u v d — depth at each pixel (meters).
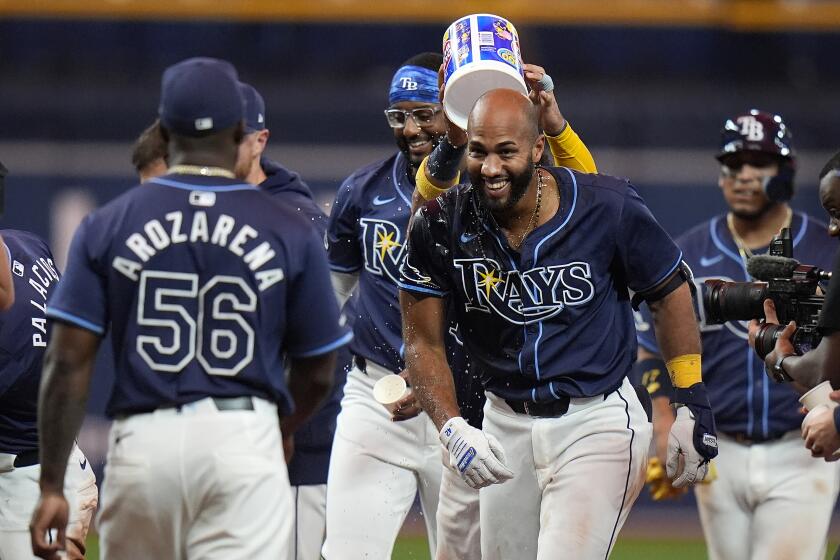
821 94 48.97
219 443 14.19
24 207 46.47
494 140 16.14
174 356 14.27
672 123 47.81
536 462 17.47
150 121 47.34
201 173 14.64
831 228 16.20
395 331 21.50
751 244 23.39
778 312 17.55
